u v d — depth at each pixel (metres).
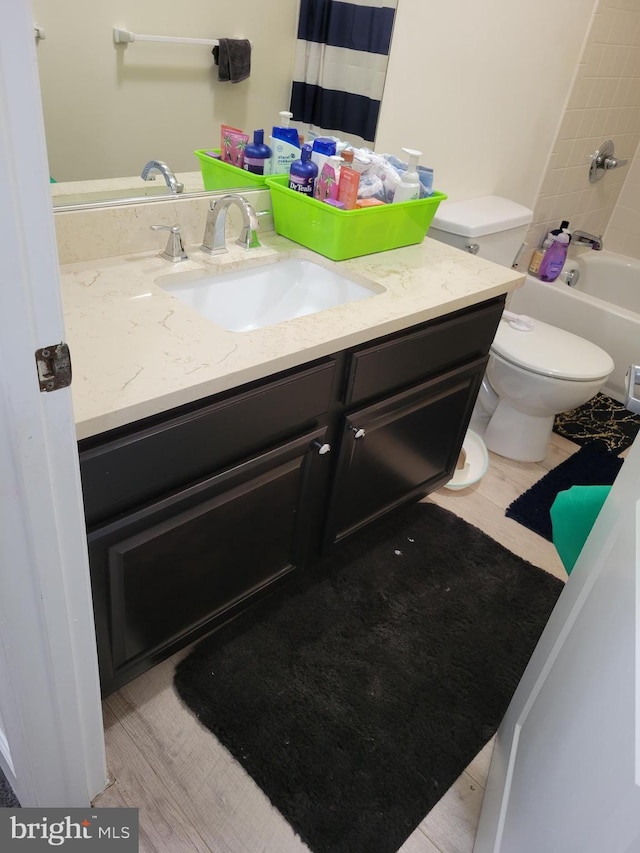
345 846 1.24
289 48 1.58
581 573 1.09
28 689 0.94
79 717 1.06
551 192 2.83
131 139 1.41
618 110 2.89
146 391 1.01
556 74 2.43
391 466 1.74
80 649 0.99
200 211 1.55
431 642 1.67
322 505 1.60
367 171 1.67
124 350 1.11
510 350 2.22
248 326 1.57
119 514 1.09
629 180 3.24
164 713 1.43
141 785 1.29
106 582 1.14
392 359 1.47
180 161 1.52
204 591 1.39
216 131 1.55
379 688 1.54
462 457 2.24
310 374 1.28
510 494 2.26
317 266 1.64
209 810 1.27
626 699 0.68
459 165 2.27
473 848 1.26
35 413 0.71
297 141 1.64
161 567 1.23
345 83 1.73
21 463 0.73
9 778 1.23
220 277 1.51
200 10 1.40
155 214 1.47
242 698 1.47
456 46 1.95
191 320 1.23
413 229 1.75
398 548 1.95
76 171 1.36
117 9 1.28
